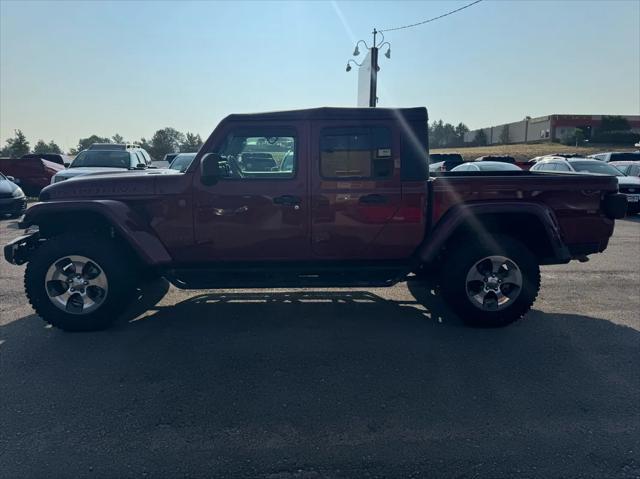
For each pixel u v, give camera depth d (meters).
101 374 3.75
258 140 4.68
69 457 2.74
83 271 4.62
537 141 75.00
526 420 3.11
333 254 4.76
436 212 4.69
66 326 4.61
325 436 2.94
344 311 5.29
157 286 6.29
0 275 6.89
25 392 3.47
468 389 3.52
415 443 2.87
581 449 2.81
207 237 4.67
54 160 24.64
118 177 4.71
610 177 4.85
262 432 2.98
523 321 4.98
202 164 4.36
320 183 4.61
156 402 3.33
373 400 3.36
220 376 3.72
